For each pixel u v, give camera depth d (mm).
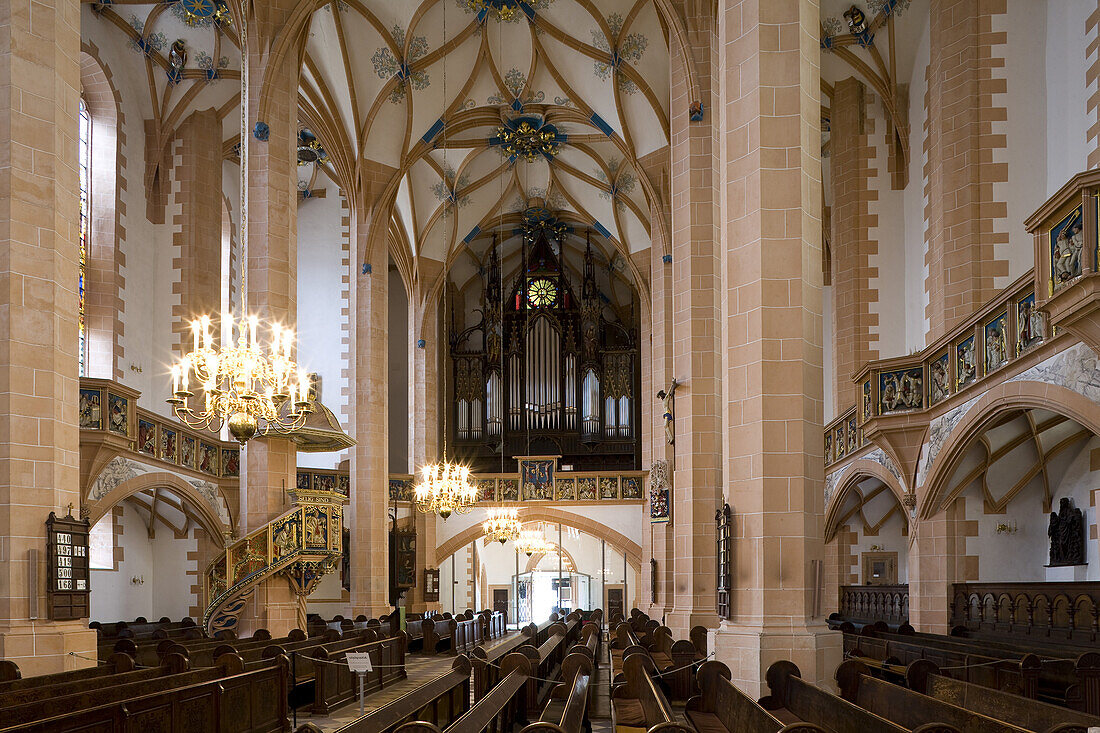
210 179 24938
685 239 18922
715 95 18844
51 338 11570
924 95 20594
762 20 11688
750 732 7664
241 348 12039
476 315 40656
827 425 22234
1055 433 15383
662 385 28328
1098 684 9727
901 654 13758
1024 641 13547
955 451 14734
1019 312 12492
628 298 40812
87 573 11945
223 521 23734
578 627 26172
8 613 10914
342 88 25172
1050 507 16297
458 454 38969
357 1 23656
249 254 18203
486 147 30781
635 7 24719
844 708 7316
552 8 25156
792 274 11359
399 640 19141
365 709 14977
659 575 27656
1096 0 14641
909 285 21453
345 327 32594
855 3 21000
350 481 27234
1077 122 15242
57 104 11922
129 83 23406
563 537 41156
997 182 16016
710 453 18219
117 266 22484
